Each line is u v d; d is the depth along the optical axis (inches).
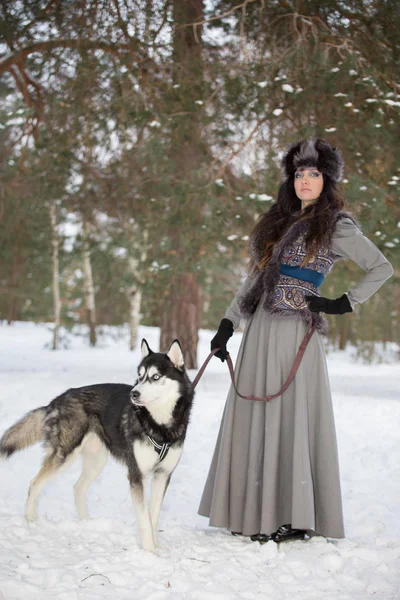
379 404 383.2
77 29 374.3
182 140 377.7
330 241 150.7
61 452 160.9
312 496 141.6
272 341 151.0
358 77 345.7
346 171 372.2
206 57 379.2
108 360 722.8
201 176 367.6
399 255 385.1
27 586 109.9
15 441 169.9
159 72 381.4
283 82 345.1
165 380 144.6
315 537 144.8
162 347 537.0
